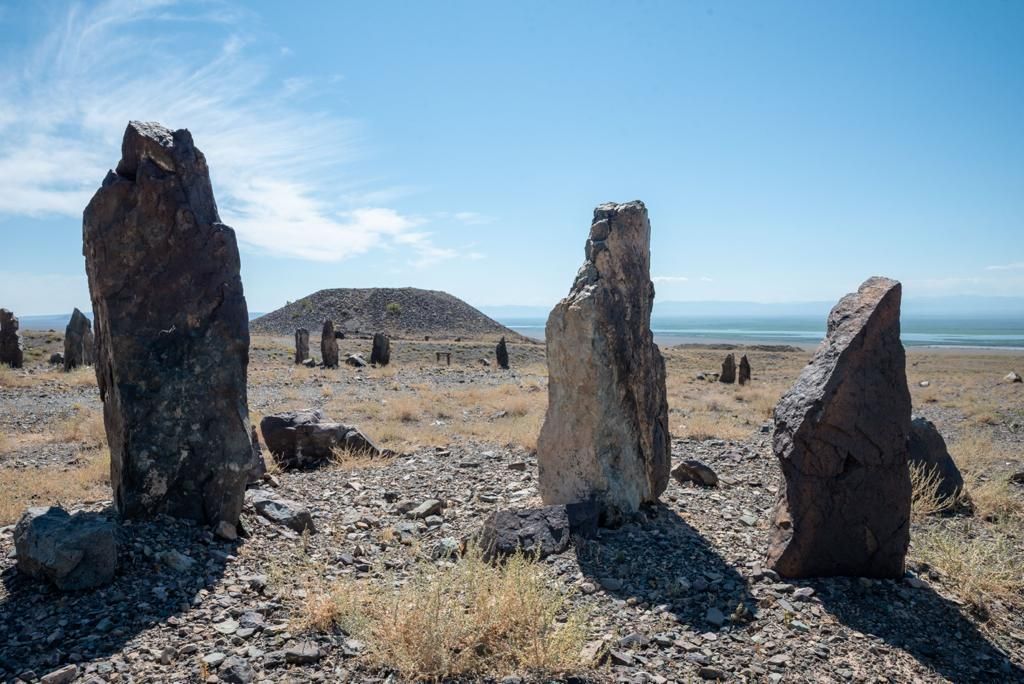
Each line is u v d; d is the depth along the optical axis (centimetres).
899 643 503
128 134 680
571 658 452
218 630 482
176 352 677
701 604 556
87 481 917
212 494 674
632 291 816
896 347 616
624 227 809
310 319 9850
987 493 920
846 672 458
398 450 1216
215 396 685
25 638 465
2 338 2775
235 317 700
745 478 1023
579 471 763
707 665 462
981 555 669
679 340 15712
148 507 656
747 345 10994
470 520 802
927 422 951
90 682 413
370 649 451
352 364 3775
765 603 554
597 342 761
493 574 544
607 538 702
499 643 465
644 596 570
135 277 666
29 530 551
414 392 2338
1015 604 584
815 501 601
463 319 10300
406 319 9931
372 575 614
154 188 670
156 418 663
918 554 685
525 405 1894
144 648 455
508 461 1118
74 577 528
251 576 583
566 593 556
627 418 798
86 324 2945
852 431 598
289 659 447
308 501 866
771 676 450
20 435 1327
